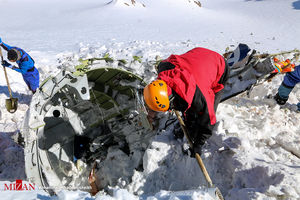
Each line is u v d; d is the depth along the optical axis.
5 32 16.75
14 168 4.24
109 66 4.05
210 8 35.78
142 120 3.43
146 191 3.59
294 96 5.01
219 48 11.54
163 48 10.98
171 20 24.05
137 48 10.64
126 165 4.19
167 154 3.68
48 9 30.22
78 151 4.30
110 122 4.82
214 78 3.00
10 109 4.84
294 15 25.59
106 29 18.27
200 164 2.85
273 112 4.32
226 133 3.65
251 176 2.96
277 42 13.41
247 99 4.75
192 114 2.96
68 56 9.33
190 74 2.76
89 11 27.64
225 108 4.16
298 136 3.78
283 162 3.12
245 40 13.85
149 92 2.71
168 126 4.07
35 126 3.13
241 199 2.64
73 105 4.46
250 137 3.67
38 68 6.98
